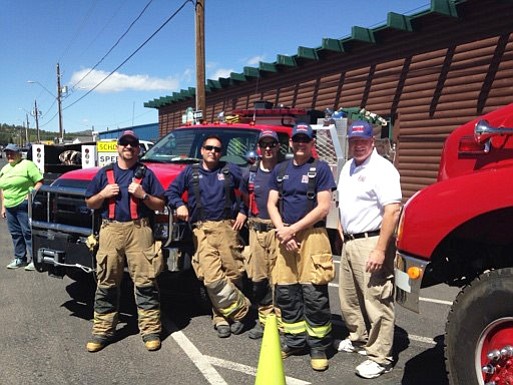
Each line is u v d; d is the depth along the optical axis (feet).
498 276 9.53
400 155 39.24
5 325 16.40
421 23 36.91
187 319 17.28
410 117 38.37
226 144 19.75
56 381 12.53
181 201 15.33
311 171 13.41
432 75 36.37
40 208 17.56
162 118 93.20
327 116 28.12
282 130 20.54
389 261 12.87
